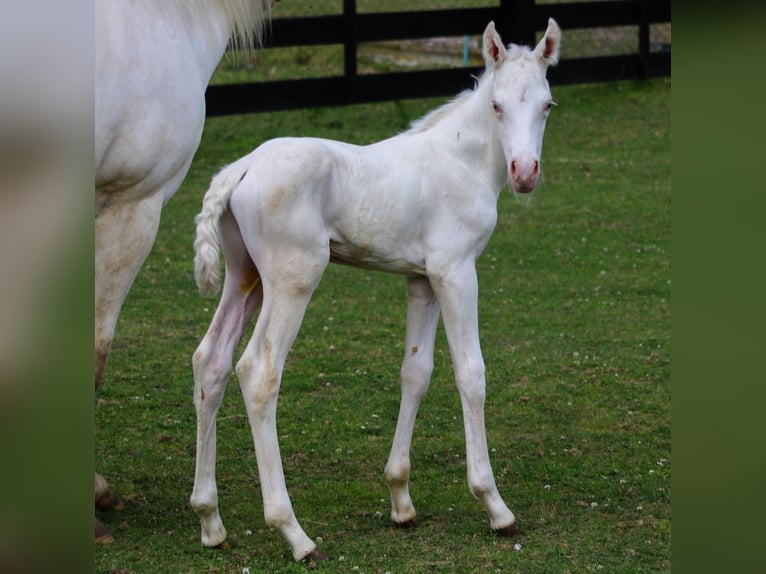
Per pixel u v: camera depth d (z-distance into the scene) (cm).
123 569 335
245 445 479
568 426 504
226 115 1078
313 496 417
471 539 370
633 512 398
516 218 912
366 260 372
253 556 352
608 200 959
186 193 955
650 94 1290
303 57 1329
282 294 342
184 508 403
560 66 1255
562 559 349
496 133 378
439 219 373
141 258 397
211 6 419
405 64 1338
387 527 385
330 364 594
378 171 363
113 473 438
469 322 376
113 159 379
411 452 473
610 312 691
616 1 1282
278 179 336
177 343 621
